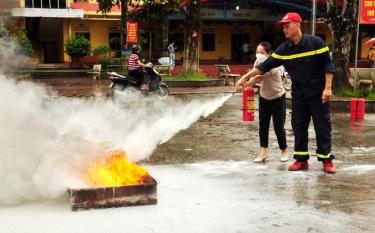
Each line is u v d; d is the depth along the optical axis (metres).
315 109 6.15
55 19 30.20
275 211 4.67
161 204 4.85
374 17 14.27
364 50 35.44
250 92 7.79
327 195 5.19
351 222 4.38
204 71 29.11
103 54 28.77
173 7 24.28
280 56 6.30
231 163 6.77
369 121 11.12
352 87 14.96
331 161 6.27
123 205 4.73
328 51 6.03
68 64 29.16
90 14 30.52
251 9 33.22
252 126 10.27
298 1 30.47
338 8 14.88
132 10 26.59
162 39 31.36
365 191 5.34
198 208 4.75
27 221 4.35
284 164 6.70
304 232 4.14
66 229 4.17
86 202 4.62
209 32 35.97
